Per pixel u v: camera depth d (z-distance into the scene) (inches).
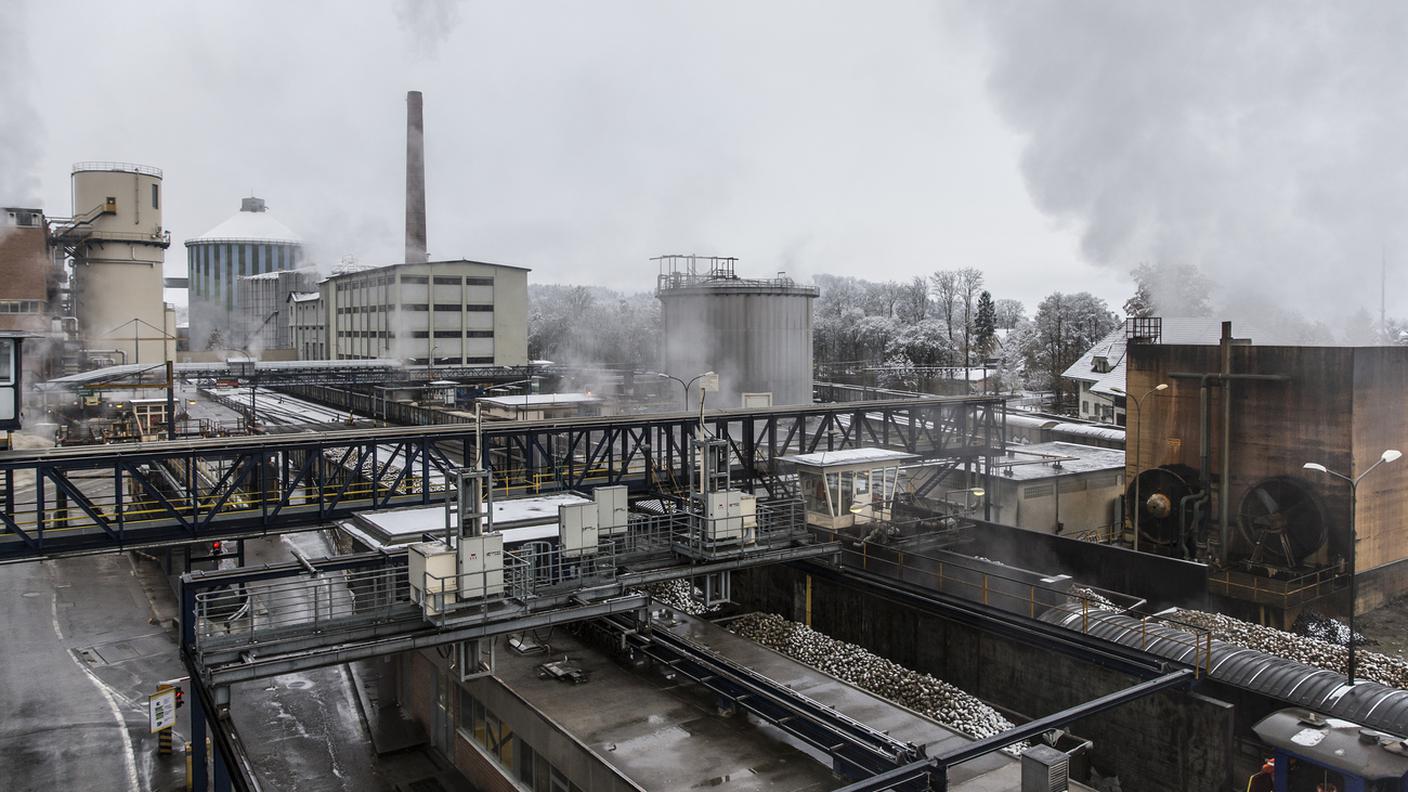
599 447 1476.4
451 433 1337.4
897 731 869.2
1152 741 943.7
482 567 868.0
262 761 1094.4
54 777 1028.5
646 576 1046.4
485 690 983.6
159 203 3816.4
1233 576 1359.5
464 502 864.9
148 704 1157.1
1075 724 1024.2
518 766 932.0
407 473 1315.2
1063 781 663.8
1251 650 970.1
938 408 1867.6
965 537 1503.4
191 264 6624.0
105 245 3666.3
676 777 762.2
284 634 808.9
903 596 1236.5
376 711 1234.6
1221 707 880.9
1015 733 722.8
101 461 1133.1
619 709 901.2
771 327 2476.6
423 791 1018.1
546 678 983.0
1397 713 809.5
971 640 1149.7
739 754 805.9
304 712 1242.6
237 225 6653.5
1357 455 1381.6
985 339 5585.6
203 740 782.5
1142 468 1670.8
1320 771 714.2
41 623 1577.3
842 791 624.1
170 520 1196.5
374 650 818.2
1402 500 1492.4
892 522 1432.1
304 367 3440.0
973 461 1993.1
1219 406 1531.7
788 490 1637.6
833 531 1429.6
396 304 4028.1
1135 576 1320.1
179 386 3796.8
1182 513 1533.0
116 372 2314.2
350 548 1831.9
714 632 1167.0
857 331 5492.1
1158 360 1640.0
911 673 1187.9
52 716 1191.6
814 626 1401.3
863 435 2561.5
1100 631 1040.8
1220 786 879.1
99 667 1368.1
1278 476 1438.2
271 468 1769.2
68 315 3740.2
